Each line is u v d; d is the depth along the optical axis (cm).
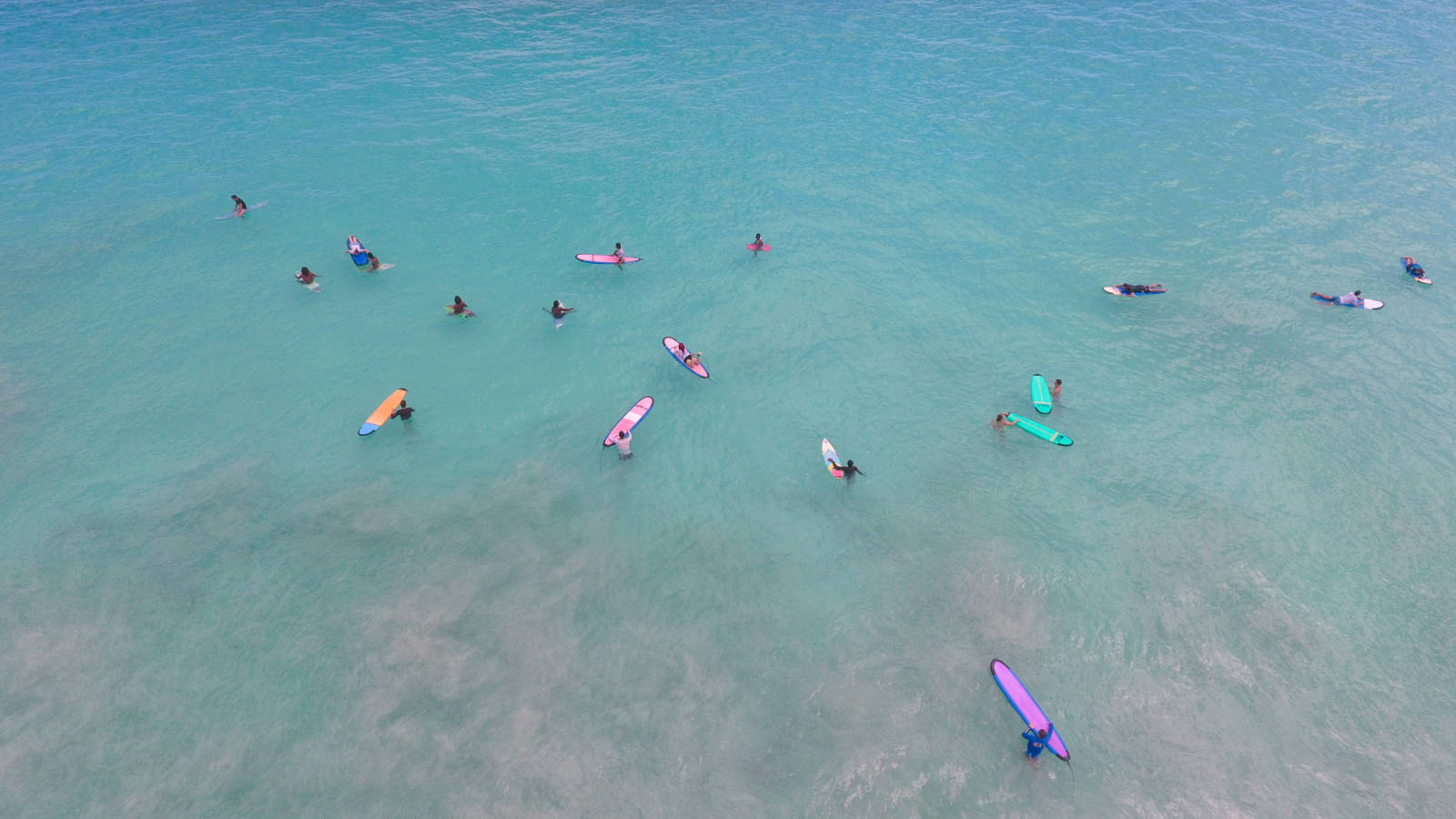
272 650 2298
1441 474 2867
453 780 2012
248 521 2680
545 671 2269
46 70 5806
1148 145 5016
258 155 4809
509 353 3438
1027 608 2455
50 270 3816
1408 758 2061
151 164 4697
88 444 2950
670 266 3981
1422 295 3747
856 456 3000
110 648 2286
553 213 4347
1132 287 3731
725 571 2578
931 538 2688
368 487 2825
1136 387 3281
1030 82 5825
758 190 4575
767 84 5775
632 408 3173
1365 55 6231
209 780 2006
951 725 2150
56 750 2055
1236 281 3859
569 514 2752
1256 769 2047
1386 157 4866
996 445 3033
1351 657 2294
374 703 2173
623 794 2000
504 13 6969
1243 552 2606
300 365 3341
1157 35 6625
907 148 4997
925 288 3847
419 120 5219
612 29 6669
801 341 3531
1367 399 3195
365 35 6469
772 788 2017
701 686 2245
